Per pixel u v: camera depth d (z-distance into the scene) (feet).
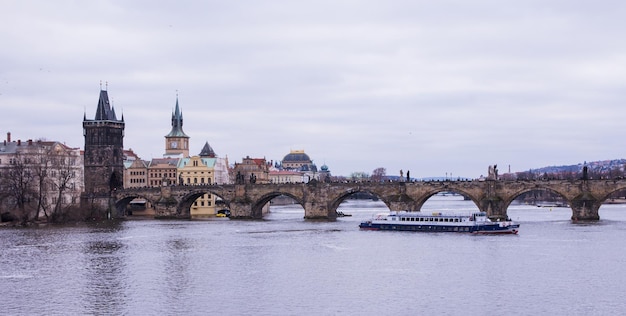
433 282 452.76
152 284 455.22
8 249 613.11
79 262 540.52
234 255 570.87
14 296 422.41
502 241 650.43
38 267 518.37
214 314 378.94
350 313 377.91
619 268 492.95
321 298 411.54
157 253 585.63
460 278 464.65
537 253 563.89
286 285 447.42
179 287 445.37
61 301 409.90
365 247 615.57
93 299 414.41
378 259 544.62
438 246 619.26
